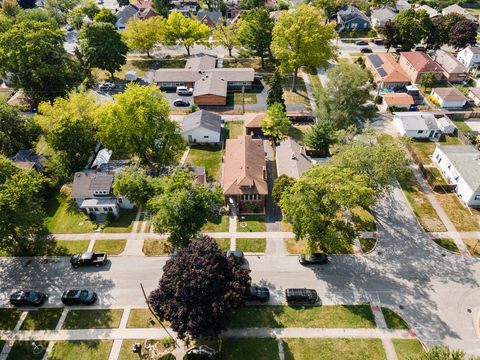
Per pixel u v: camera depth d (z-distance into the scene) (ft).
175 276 131.03
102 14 411.34
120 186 174.91
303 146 241.96
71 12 467.11
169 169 200.54
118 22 444.55
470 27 349.41
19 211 157.38
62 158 214.07
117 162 221.87
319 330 144.77
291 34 273.13
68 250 178.60
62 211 200.75
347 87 231.71
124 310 152.87
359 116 249.14
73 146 214.90
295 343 140.46
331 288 160.56
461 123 274.77
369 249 177.58
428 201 204.03
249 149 219.20
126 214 197.67
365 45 395.34
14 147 226.38
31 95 279.08
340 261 172.14
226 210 198.29
